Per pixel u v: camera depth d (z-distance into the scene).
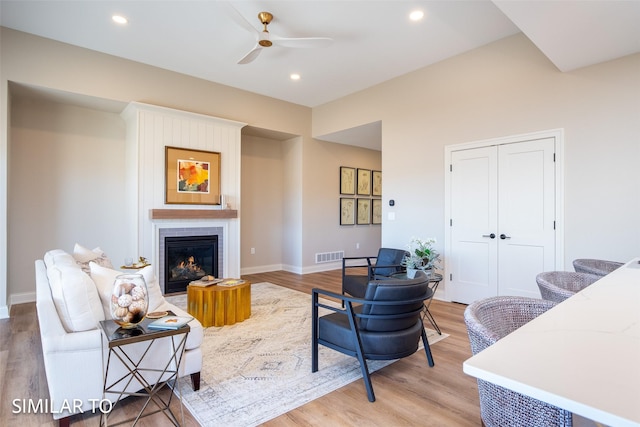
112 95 4.48
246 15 3.56
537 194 3.77
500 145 4.05
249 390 2.25
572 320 0.97
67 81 4.16
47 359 1.77
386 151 5.31
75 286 1.90
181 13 3.53
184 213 4.87
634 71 3.19
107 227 5.00
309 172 6.73
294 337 3.23
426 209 4.77
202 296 3.52
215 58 4.58
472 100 4.30
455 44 4.17
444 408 2.06
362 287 3.89
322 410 2.03
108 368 1.89
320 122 6.55
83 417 1.94
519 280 3.90
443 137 4.59
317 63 4.72
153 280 2.24
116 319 1.77
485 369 0.67
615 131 3.29
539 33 2.80
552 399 0.57
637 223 3.18
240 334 3.30
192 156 5.07
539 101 3.75
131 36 4.01
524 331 0.89
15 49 3.84
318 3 3.34
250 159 6.64
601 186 3.37
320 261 6.92
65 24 3.74
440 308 4.20
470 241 4.31
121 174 5.12
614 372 0.64
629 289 1.38
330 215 7.11
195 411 2.00
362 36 3.97
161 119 4.82
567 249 3.57
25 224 4.42
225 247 5.38
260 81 5.39
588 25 2.67
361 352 2.20
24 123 4.41
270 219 6.93
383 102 5.39
